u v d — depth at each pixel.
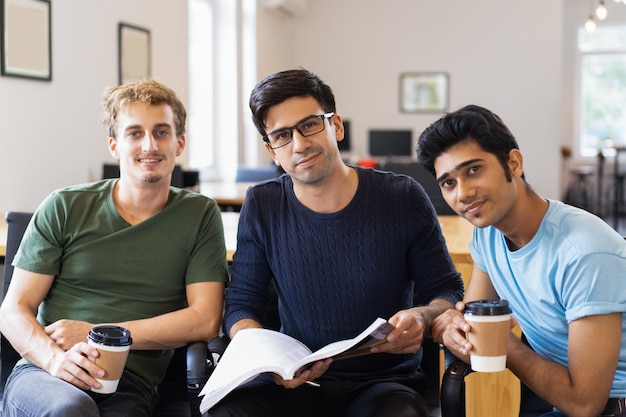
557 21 10.20
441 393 1.63
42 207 2.13
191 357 1.84
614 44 11.90
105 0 5.18
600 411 1.55
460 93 10.54
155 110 2.09
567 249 1.57
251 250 2.00
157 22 6.03
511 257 1.69
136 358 2.03
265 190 2.00
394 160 10.55
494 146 1.55
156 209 2.15
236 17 8.16
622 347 1.59
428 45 10.58
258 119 1.85
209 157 8.13
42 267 2.08
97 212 2.13
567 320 1.59
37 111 4.40
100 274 2.10
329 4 10.77
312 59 10.87
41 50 4.41
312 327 1.94
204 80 8.02
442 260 1.97
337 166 1.89
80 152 4.88
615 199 10.91
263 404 1.76
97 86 5.08
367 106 10.80
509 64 10.36
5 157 4.11
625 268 1.53
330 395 1.91
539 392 1.62
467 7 10.43
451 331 1.63
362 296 1.92
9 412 1.86
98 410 1.76
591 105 12.10
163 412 2.03
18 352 2.03
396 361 1.96
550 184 10.34
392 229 1.92
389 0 10.63
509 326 1.58
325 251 1.92
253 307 2.01
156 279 2.11
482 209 1.57
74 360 1.78
